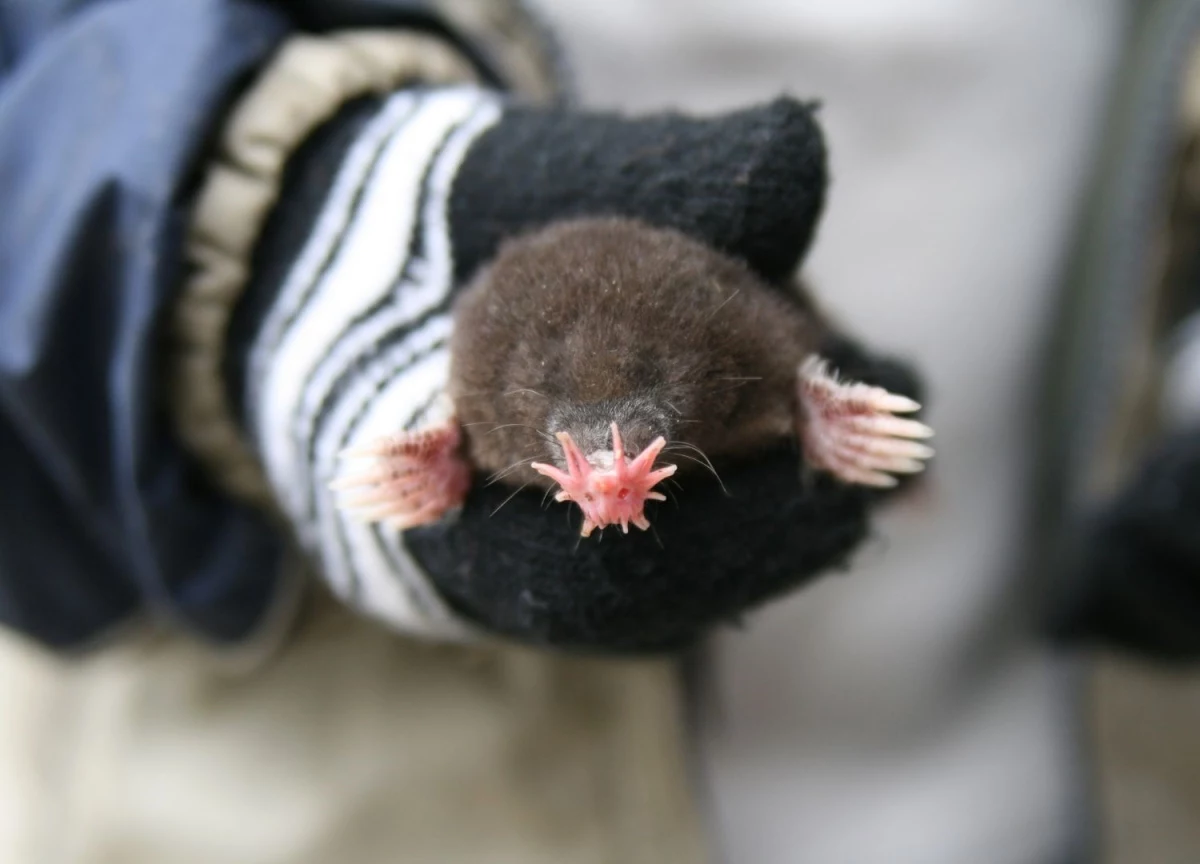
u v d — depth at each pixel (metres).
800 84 0.34
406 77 0.28
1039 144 0.34
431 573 0.26
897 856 0.35
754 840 0.36
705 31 0.34
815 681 0.35
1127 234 0.34
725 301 0.25
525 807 0.31
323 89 0.27
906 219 0.34
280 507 0.28
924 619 0.35
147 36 0.26
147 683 0.31
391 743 0.31
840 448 0.25
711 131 0.26
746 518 0.25
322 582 0.30
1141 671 0.54
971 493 0.36
